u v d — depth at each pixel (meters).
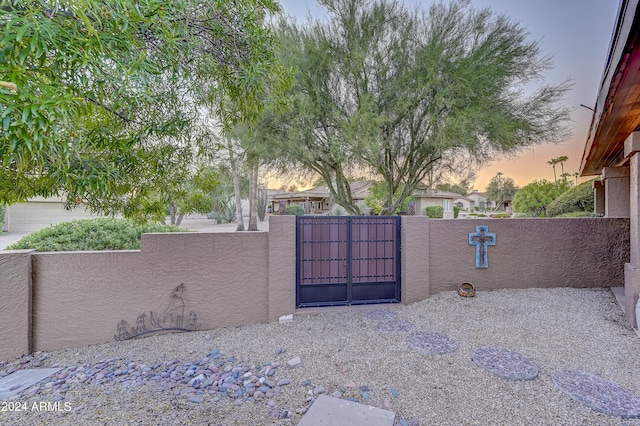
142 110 3.22
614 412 2.42
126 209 4.10
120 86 1.98
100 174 2.45
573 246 6.04
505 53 6.98
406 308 5.14
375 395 2.76
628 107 3.61
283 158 8.23
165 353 3.88
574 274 6.04
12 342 3.84
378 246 5.54
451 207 30.83
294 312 5.00
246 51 3.07
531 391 2.75
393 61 7.55
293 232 5.00
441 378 3.01
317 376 3.11
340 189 9.17
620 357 3.32
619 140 5.11
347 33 7.46
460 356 3.42
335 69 7.64
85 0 1.54
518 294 5.59
